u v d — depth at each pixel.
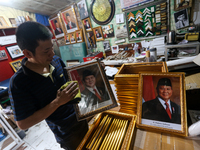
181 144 0.50
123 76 0.71
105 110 0.69
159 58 2.23
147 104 0.63
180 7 1.93
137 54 2.38
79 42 3.39
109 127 0.64
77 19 3.14
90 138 0.60
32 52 0.63
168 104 0.59
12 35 2.91
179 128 0.54
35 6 2.84
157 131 0.59
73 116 0.92
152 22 2.24
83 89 0.71
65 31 3.57
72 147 0.97
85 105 0.69
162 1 2.02
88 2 2.78
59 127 0.88
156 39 2.30
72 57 3.54
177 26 2.07
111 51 3.00
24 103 0.66
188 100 0.86
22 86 0.67
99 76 0.71
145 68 0.92
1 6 2.63
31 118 0.64
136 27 2.44
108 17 2.65
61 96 0.60
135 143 0.55
